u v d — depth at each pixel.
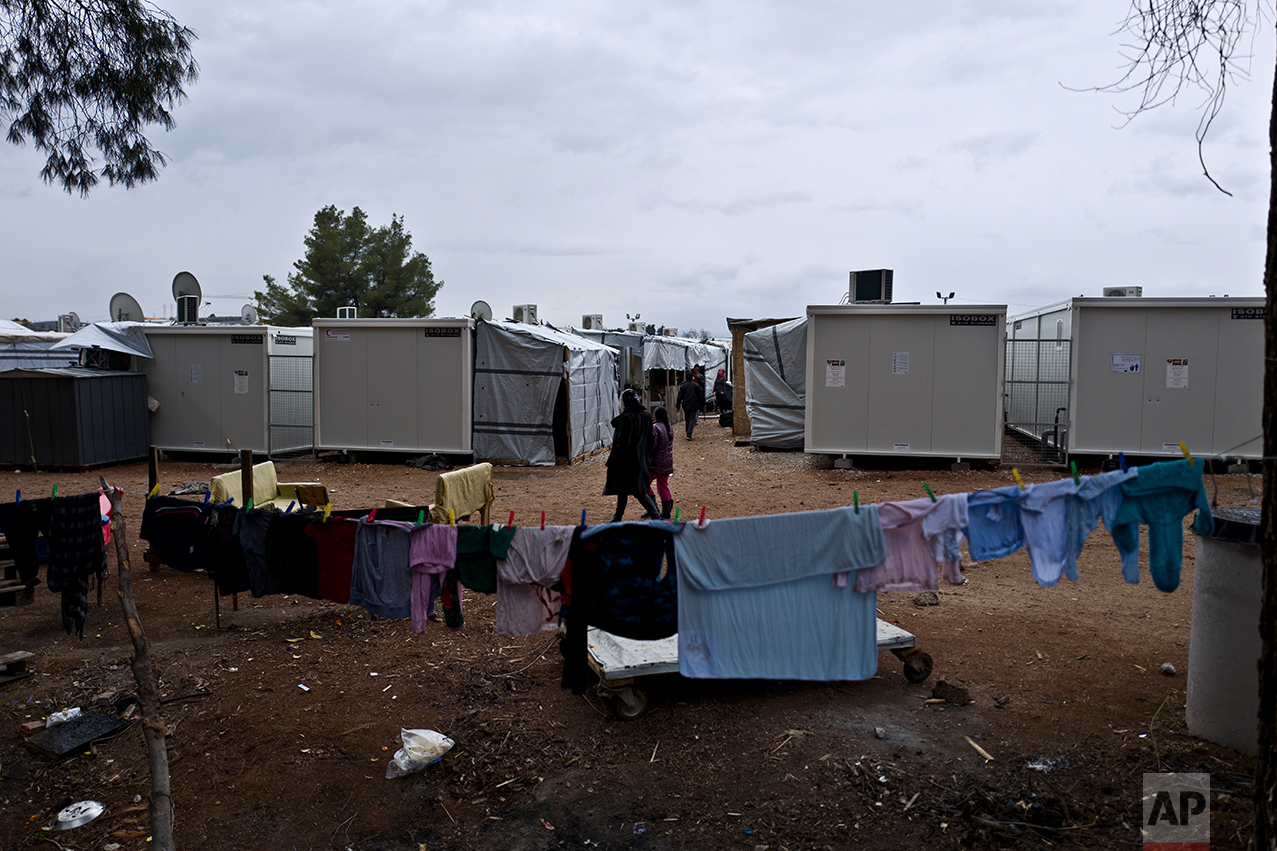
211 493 8.20
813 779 4.39
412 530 5.08
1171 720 4.87
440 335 16.44
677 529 4.66
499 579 4.89
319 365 16.94
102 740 5.00
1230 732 4.48
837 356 15.42
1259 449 14.29
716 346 39.22
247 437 17.55
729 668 4.75
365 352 16.78
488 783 4.48
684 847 3.91
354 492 13.65
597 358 19.52
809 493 13.30
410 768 4.59
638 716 5.10
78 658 6.27
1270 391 3.07
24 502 6.23
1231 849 3.63
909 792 4.23
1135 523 4.52
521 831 4.10
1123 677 5.55
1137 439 14.66
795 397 18.41
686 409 22.16
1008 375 18.75
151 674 3.34
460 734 4.97
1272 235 3.08
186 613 7.34
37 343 22.73
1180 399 14.48
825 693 5.40
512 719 5.11
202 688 5.64
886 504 4.66
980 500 4.55
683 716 5.12
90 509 6.31
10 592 6.56
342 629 6.85
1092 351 14.70
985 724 4.92
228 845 4.06
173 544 7.07
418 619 5.14
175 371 17.78
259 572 6.23
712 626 4.72
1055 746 4.62
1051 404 16.19
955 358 15.02
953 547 4.61
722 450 19.48
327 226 37.88
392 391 16.73
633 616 4.68
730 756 4.65
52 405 15.93
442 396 16.53
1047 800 4.09
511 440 16.59
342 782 4.54
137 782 4.59
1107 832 3.83
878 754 4.61
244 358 17.44
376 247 38.28
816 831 3.97
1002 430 15.04
